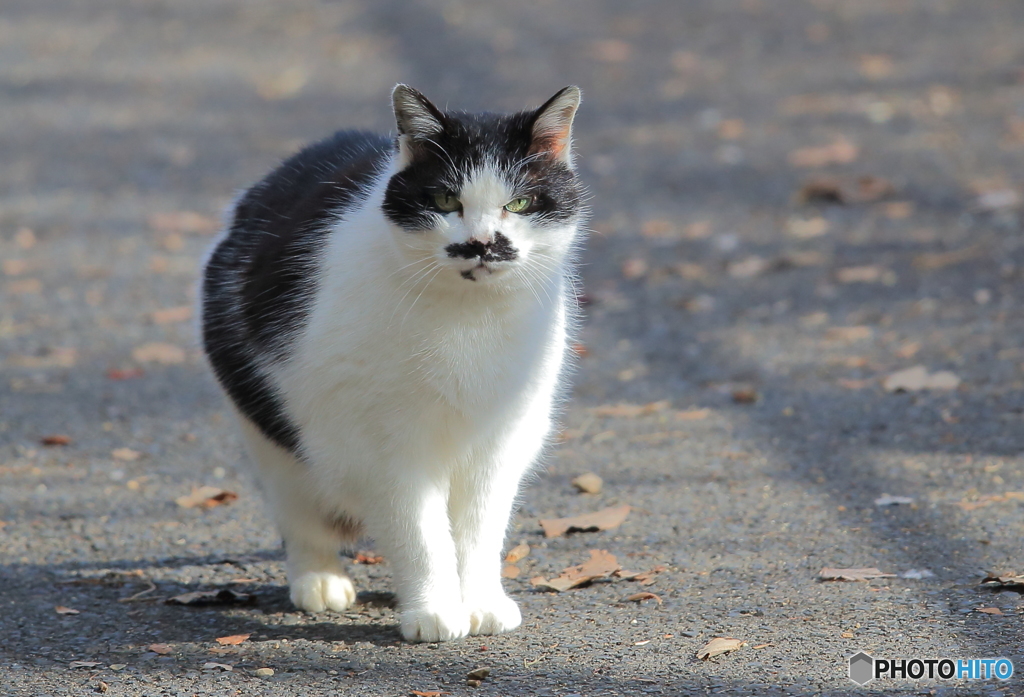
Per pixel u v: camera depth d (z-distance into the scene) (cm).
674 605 678
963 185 1639
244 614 705
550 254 663
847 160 1823
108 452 1009
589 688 570
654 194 1789
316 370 646
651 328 1294
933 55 2411
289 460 717
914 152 1820
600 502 865
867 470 879
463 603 678
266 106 2466
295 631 674
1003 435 913
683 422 1032
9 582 747
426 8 3250
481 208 634
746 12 2995
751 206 1694
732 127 2083
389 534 664
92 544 818
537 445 700
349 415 645
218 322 740
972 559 709
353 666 613
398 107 644
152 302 1460
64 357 1273
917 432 945
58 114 2477
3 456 996
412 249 628
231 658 627
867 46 2550
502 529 692
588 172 1916
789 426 997
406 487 654
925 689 551
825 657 591
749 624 642
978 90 2117
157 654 632
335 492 686
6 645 646
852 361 1130
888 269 1375
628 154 1997
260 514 880
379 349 629
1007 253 1362
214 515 877
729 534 785
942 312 1218
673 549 768
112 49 3053
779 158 1891
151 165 2094
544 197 655
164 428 1071
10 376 1216
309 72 2725
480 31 2933
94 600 722
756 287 1384
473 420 651
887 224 1538
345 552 818
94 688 585
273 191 764
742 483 880
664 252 1543
